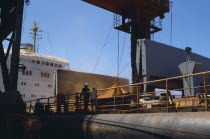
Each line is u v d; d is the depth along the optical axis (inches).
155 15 984.3
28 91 1817.2
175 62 689.0
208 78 705.6
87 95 543.2
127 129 382.0
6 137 465.4
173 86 678.5
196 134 287.9
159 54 658.2
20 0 624.7
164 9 949.8
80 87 839.1
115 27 966.4
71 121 522.0
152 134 340.8
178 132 307.9
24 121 459.2
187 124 302.0
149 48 640.4
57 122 565.9
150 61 631.8
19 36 611.8
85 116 494.3
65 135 532.1
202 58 765.3
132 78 822.5
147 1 907.4
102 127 432.8
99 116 459.2
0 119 485.4
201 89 624.1
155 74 634.2
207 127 280.2
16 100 562.6
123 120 396.2
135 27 940.6
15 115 474.9
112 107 582.2
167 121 328.5
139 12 936.9
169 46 687.1
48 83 1914.4
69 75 832.3
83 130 477.4
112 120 417.1
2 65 661.3
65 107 599.5
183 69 613.0
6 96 560.4
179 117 318.3
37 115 670.5
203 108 368.8
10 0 677.3
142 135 356.5
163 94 421.7
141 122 363.3
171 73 671.8
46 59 1934.1
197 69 593.3
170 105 403.2
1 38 712.4
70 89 818.2
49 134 585.3
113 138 405.7
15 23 621.6
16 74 597.0
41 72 1899.6
